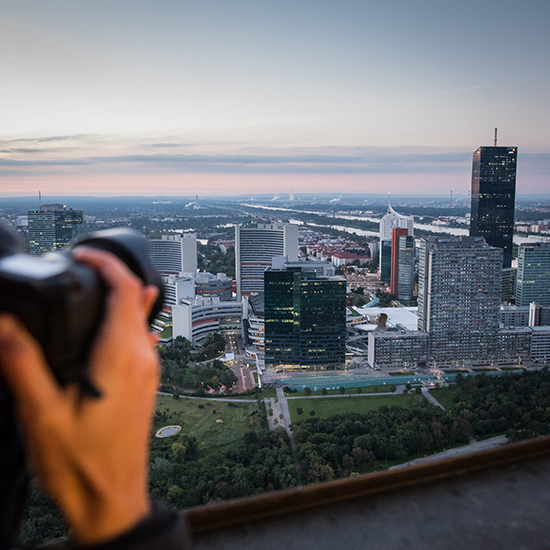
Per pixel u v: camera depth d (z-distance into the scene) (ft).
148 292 2.76
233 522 4.84
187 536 2.38
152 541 2.17
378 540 4.71
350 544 4.66
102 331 2.30
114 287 2.46
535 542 4.74
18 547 2.45
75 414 2.03
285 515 5.00
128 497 2.18
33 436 1.98
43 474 2.04
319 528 4.85
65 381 2.12
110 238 2.76
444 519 5.02
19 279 1.96
